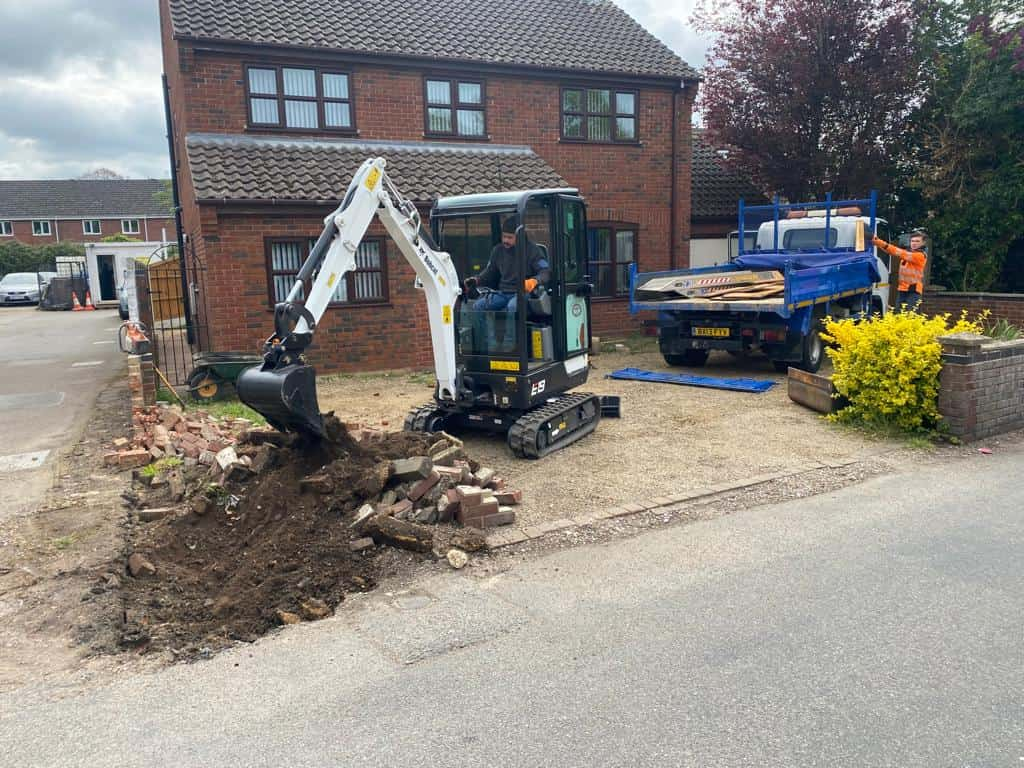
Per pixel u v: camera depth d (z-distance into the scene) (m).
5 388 12.38
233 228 12.32
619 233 17.48
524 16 17.80
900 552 5.25
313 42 13.96
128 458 7.48
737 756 3.10
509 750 3.18
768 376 12.47
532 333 8.01
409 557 5.30
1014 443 8.23
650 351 15.61
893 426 8.64
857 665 3.78
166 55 16.89
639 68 17.02
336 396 11.53
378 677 3.82
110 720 3.51
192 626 4.47
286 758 3.18
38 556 5.37
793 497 6.54
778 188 18.77
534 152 16.28
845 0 16.84
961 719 3.32
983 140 17.69
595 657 3.94
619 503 6.41
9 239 52.16
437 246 7.60
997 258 18.52
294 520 5.55
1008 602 4.45
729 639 4.08
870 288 14.03
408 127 15.09
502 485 6.43
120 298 25.83
